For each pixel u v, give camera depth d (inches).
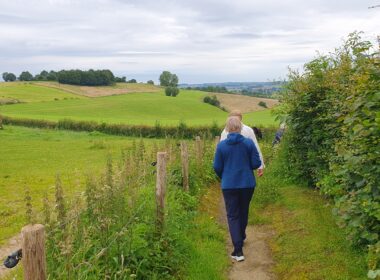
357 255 245.1
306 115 410.9
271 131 1338.6
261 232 326.0
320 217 322.3
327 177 325.7
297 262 254.7
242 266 263.1
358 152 218.2
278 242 292.7
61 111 2962.6
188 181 414.6
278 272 250.8
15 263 140.2
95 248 200.8
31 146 1128.8
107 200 224.8
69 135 1574.8
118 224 224.8
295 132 431.2
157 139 1584.6
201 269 243.6
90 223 217.3
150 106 3444.9
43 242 131.8
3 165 787.4
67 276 173.6
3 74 7524.6
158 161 254.8
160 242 243.8
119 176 277.4
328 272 232.7
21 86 4704.7
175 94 4835.1
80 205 223.1
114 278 191.5
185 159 397.1
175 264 240.8
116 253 209.9
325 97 387.9
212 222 335.3
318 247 266.8
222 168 276.1
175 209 308.2
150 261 227.9
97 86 5349.4
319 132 386.9
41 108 3147.1
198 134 1621.6
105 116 2765.7
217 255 271.7
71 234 188.9
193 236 297.4
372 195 208.4
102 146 1086.4
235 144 269.7
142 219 252.4
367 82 207.5
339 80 342.0
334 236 280.2
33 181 618.5
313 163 406.0
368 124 187.9
